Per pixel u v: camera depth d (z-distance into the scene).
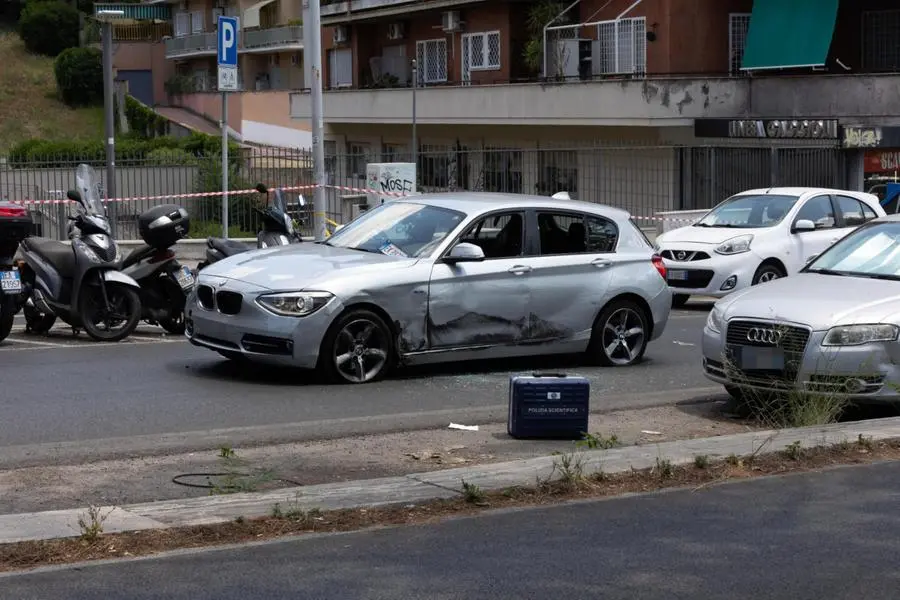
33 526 6.97
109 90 24.94
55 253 14.13
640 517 7.43
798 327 10.48
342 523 7.22
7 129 67.44
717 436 9.62
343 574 6.34
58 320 16.27
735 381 10.80
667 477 8.34
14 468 8.56
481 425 10.33
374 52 51.88
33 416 10.26
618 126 34.84
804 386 10.44
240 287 11.71
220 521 7.12
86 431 9.77
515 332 12.72
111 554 6.61
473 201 12.98
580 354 14.12
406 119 42.59
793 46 33.22
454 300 12.28
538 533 7.09
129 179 28.12
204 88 69.81
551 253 13.05
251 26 70.81
